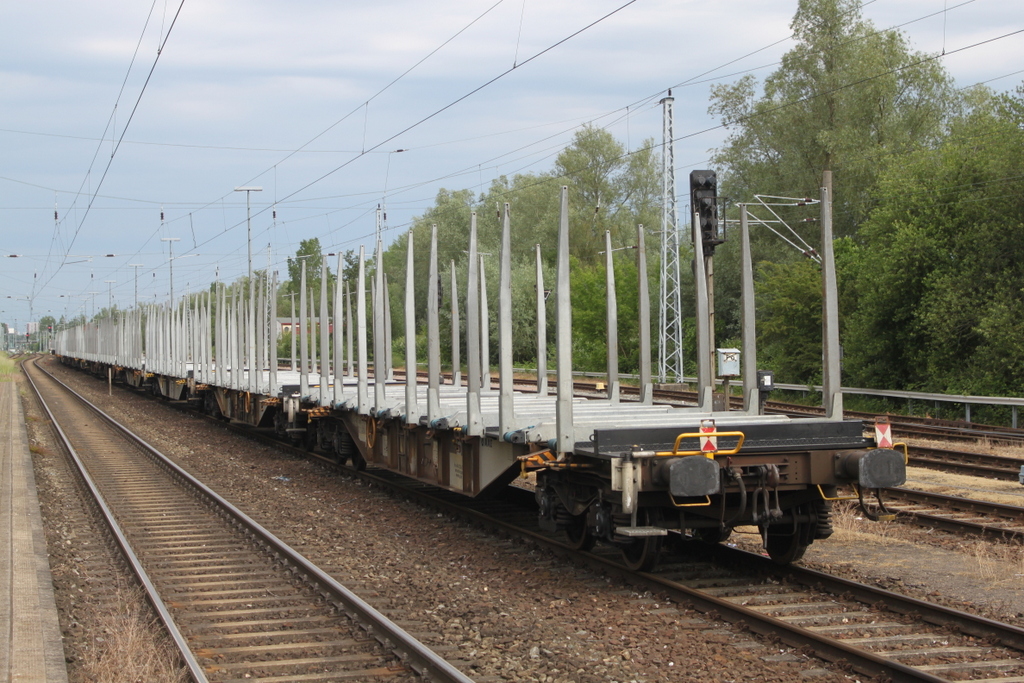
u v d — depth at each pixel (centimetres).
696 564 898
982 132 2864
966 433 2077
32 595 765
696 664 612
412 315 1207
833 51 4588
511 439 913
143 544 1082
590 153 7119
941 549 970
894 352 3045
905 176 3052
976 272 2734
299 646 675
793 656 625
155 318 3847
